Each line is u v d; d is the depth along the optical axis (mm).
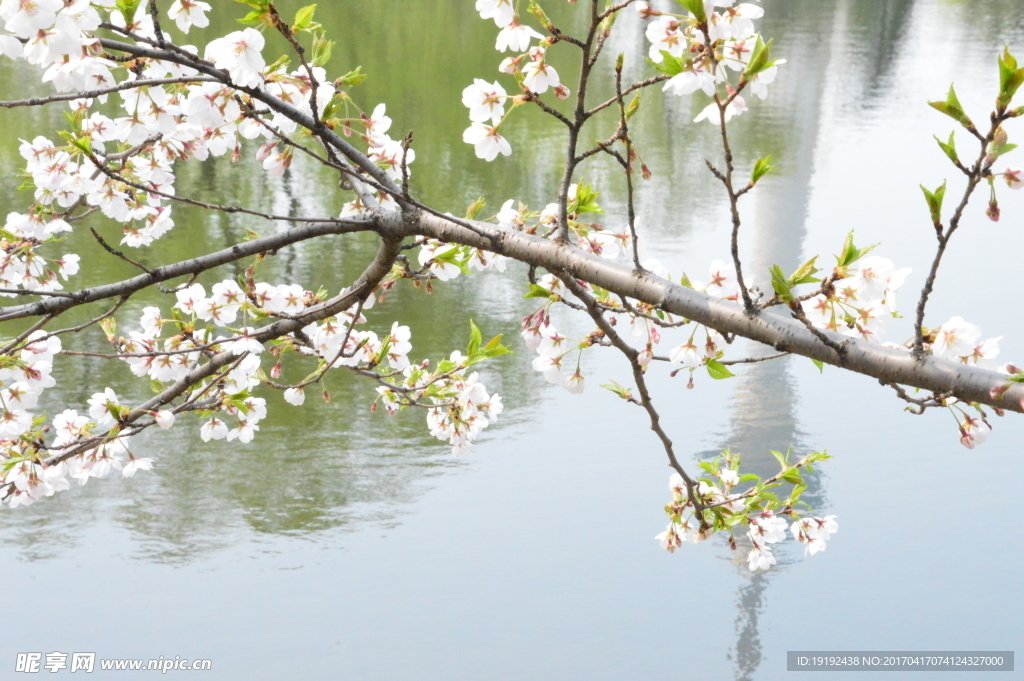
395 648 5891
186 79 1951
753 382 9922
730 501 2674
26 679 5516
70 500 7520
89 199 3225
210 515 7305
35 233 3244
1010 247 13688
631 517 7469
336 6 33625
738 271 1836
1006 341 10320
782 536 2799
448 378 3219
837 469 8188
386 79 23422
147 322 3164
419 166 15836
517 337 10289
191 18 2125
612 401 9375
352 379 9664
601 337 2326
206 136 2945
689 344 2207
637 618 6312
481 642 5926
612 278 2098
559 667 5770
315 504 7473
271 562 6766
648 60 1881
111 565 6684
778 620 6320
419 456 8273
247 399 3268
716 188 15812
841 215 14750
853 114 22547
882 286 1936
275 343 3049
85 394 8633
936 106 1428
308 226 2467
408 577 6645
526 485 7859
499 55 27359
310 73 2037
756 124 21047
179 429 8656
